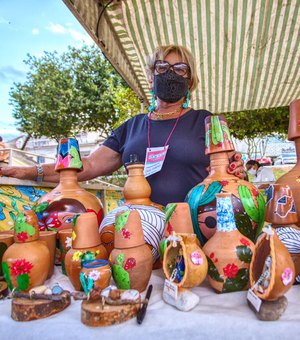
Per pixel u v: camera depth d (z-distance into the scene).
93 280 0.70
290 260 0.61
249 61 2.96
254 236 0.89
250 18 2.34
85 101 9.95
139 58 2.72
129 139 1.44
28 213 0.81
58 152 1.16
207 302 0.69
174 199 1.25
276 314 0.58
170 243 0.72
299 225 0.86
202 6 2.20
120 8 2.01
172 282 0.68
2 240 0.85
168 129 1.34
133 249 0.76
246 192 0.89
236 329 0.56
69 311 0.68
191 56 1.41
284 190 0.82
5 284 0.84
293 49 2.73
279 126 5.14
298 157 0.97
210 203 0.90
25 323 0.64
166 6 2.16
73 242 0.81
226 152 0.98
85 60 10.27
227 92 3.64
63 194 1.08
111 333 0.58
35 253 0.77
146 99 3.18
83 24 1.67
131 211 0.79
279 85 3.44
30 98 10.46
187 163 1.27
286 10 2.24
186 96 1.41
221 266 0.73
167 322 0.60
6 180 1.54
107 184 3.23
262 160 6.97
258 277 0.64
